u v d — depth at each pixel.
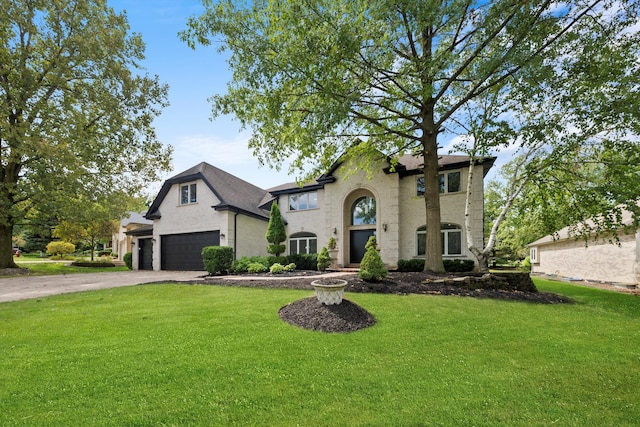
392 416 2.80
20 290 10.27
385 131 13.05
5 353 4.25
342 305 6.31
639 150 8.42
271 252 17.03
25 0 16.08
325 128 9.88
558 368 3.96
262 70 9.55
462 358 4.25
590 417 2.88
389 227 17.20
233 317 6.10
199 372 3.68
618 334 5.52
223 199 18.91
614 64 7.93
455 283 9.32
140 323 5.71
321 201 19.88
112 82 18.91
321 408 2.93
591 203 9.13
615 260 15.20
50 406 2.94
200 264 19.73
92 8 17.70
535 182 10.38
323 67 9.16
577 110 8.64
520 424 2.73
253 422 2.71
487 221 32.97
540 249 24.31
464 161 16.02
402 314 6.43
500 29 8.33
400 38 10.06
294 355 4.24
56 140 16.50
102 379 3.48
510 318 6.43
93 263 23.97
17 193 17.27
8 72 16.34
